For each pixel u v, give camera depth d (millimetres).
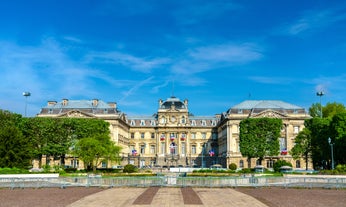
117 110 171375
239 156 156750
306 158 126562
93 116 161500
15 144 94312
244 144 135375
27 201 42000
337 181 65500
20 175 76125
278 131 134750
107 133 131125
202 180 64625
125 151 184125
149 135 195500
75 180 67188
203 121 197250
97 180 65250
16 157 92625
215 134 194750
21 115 123125
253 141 134250
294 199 44000
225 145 167250
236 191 54562
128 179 65000
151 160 190875
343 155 106000
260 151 133000
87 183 63844
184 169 127500
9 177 71250
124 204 39438
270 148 133750
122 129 176000
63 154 120812
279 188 60062
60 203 40125
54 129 119188
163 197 45969
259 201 42062
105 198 44781
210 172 102625
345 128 104375
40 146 119125
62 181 68125
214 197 46094
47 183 66188
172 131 191875
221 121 175125
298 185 62969
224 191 54531
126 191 54188
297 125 154500
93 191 54250
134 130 196000
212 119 198000
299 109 157375
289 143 153125
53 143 117312
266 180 67875
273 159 151875
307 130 126562
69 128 123812
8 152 91938
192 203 40312
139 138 195375
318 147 119812
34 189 58312
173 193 51094
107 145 109312
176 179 65062
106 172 102625
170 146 191375
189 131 191750
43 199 43812
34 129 118375
